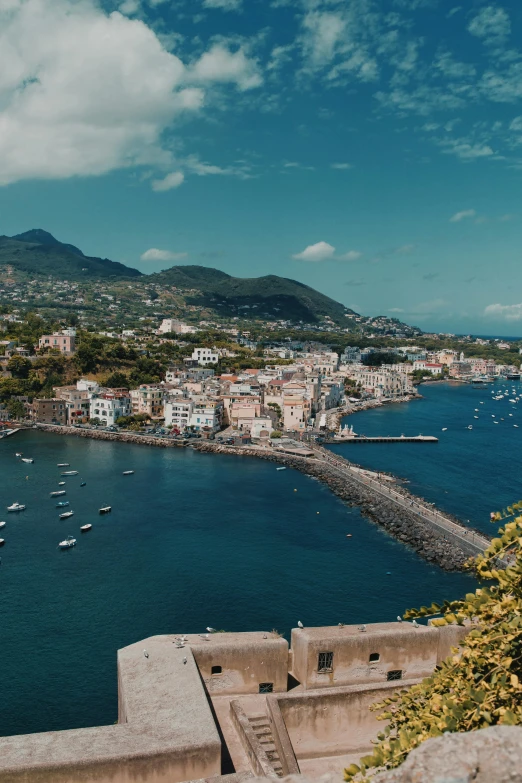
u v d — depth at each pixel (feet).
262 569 316.19
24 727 192.54
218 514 412.36
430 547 346.33
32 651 235.40
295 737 88.48
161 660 91.09
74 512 410.93
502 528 56.85
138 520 395.96
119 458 591.37
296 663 101.50
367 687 91.35
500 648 49.93
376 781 33.06
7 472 519.19
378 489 469.16
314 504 442.91
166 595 284.20
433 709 49.32
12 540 355.56
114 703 205.46
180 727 74.84
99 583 296.71
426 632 102.42
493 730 33.73
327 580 303.48
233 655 95.96
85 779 67.67
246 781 41.39
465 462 595.47
